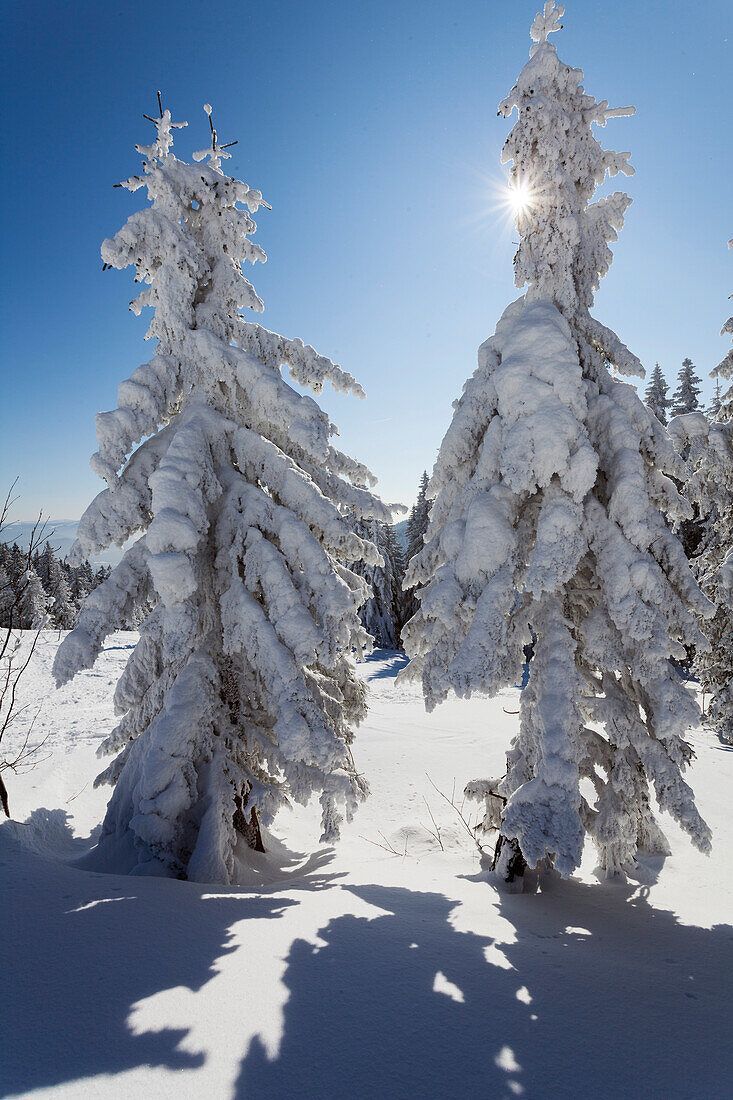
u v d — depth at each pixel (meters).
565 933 4.65
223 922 4.33
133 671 6.99
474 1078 2.63
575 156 6.46
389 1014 3.14
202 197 7.64
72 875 5.12
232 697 7.51
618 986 3.66
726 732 15.47
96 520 6.81
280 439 8.08
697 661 16.55
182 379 7.48
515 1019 3.18
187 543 6.18
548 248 6.52
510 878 6.17
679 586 5.91
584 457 5.58
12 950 3.56
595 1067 2.76
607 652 5.86
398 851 8.35
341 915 4.66
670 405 35.03
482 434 6.76
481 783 7.29
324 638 6.55
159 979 3.38
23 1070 2.50
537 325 6.13
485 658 5.46
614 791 5.82
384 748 14.79
